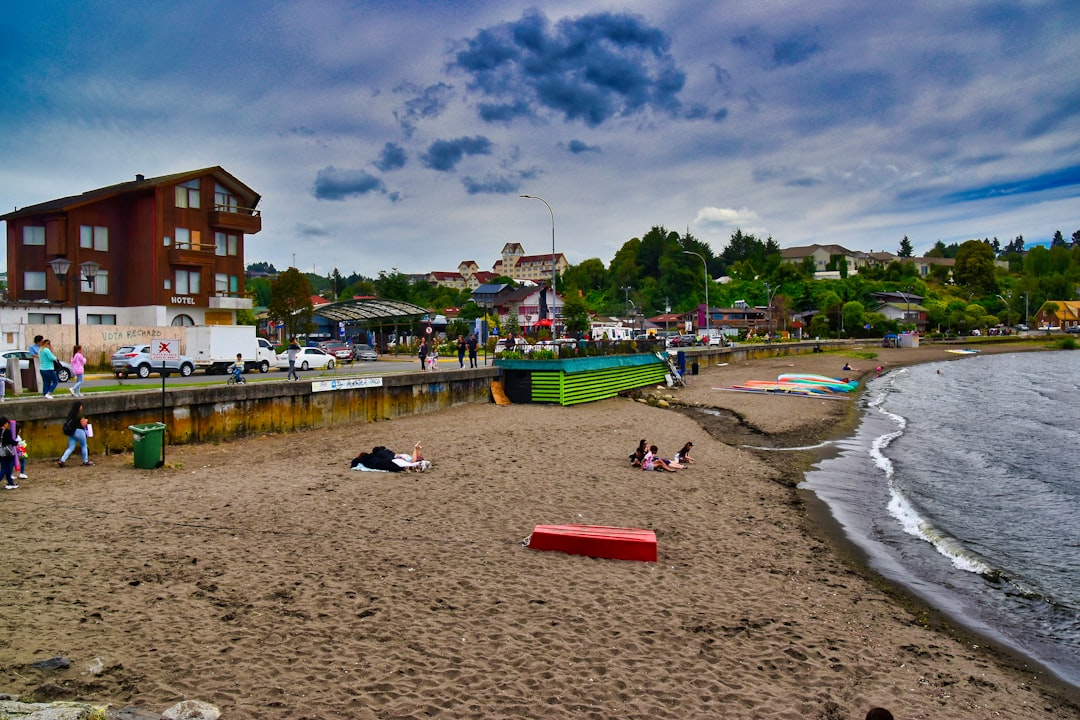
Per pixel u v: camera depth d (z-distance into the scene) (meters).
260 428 23.50
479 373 34.34
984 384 55.59
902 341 108.12
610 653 8.21
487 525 13.38
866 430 30.80
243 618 8.51
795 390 45.69
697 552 12.49
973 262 169.75
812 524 15.33
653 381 45.78
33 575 9.52
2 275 69.12
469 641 8.27
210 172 51.78
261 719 6.25
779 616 9.85
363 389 27.48
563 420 28.92
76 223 47.81
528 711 6.77
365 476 17.31
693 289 152.75
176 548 11.06
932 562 13.23
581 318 89.50
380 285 126.56
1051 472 21.92
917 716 7.46
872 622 10.07
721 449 23.92
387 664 7.54
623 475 18.55
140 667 7.08
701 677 7.78
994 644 9.80
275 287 70.94
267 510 13.69
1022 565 13.23
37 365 23.97
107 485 15.33
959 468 22.45
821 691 7.74
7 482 14.95
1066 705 8.15
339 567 10.59
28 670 6.83
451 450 21.27
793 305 135.25
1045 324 155.62
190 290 50.88
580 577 10.80
